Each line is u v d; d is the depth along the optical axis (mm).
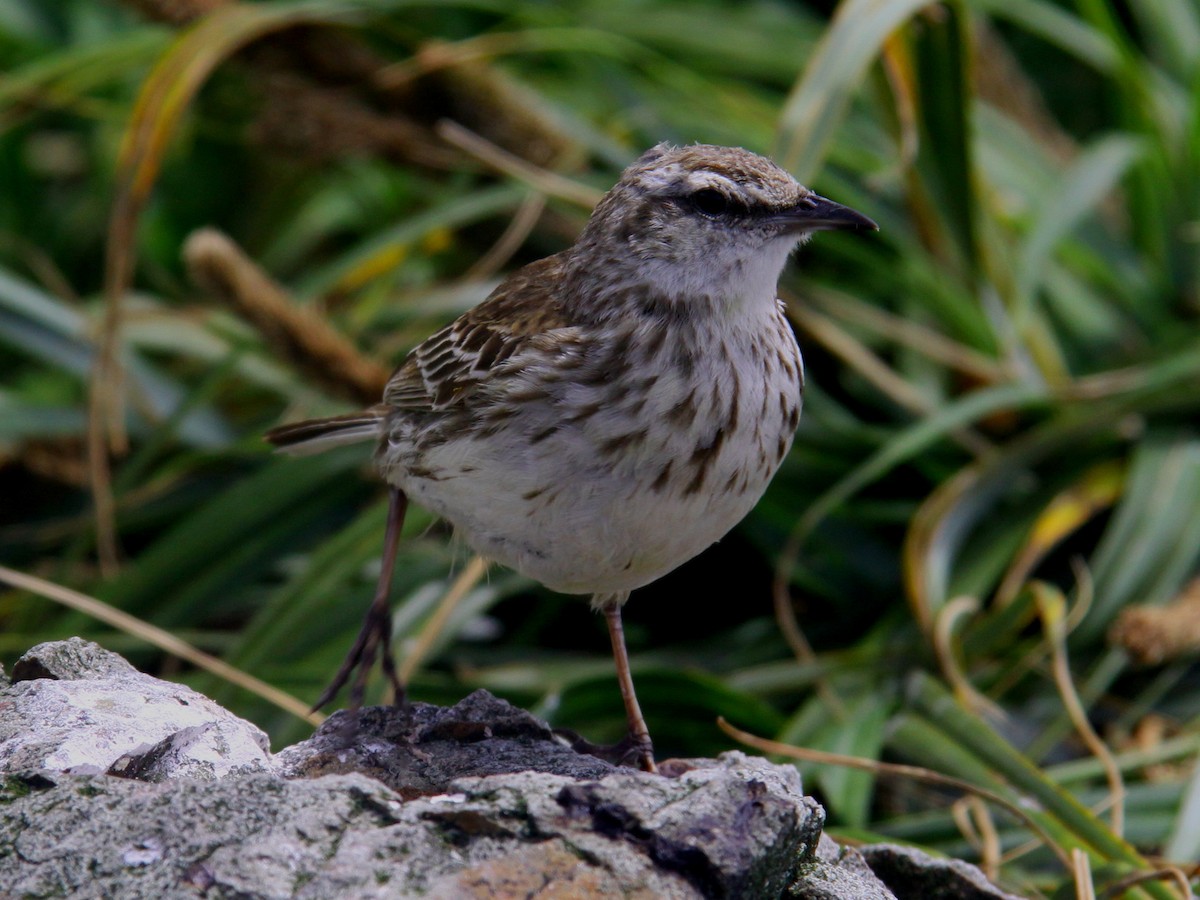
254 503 11125
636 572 7238
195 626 10883
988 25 15234
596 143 12336
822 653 10930
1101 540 11688
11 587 11836
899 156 11141
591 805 5656
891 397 12141
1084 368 12695
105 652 6988
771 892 5871
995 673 10336
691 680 9172
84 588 11172
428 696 9820
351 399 10312
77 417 12156
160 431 11422
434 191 13883
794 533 10688
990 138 13195
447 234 13438
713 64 13812
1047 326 12875
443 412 7262
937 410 11656
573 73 14352
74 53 12695
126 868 5215
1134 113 13156
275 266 14766
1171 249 12836
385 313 12906
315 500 11211
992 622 10188
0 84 12805
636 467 6867
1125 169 12500
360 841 5359
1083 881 7500
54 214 15508
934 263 11891
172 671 10656
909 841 8938
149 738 6195
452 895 5188
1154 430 11633
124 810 5418
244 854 5273
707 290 7059
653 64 12828
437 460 7230
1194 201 12719
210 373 11859
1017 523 11109
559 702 9414
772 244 7148
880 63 10898
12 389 14000
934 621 9758
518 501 7008
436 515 8078
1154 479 11055
